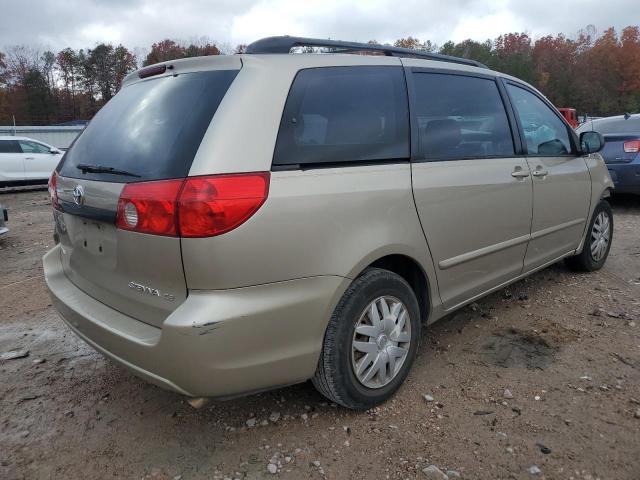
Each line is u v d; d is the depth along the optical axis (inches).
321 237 93.8
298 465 94.7
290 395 117.3
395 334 110.7
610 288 179.8
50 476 94.1
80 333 105.2
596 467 92.0
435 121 121.3
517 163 142.1
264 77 94.0
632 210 326.0
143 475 93.7
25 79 2493.8
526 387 117.5
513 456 95.2
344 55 109.3
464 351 135.6
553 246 164.4
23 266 237.9
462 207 122.6
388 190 105.4
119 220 91.3
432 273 118.0
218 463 96.1
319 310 95.0
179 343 83.3
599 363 127.6
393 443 99.7
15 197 542.6
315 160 96.6
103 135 108.6
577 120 1160.8
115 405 116.3
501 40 3494.1
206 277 84.0
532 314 157.9
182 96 97.1
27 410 114.9
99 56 2760.8
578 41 3363.7
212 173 84.1
